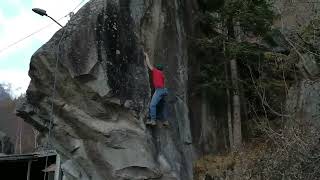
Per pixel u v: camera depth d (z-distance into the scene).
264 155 12.47
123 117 11.92
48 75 12.16
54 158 22.69
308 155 10.91
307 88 14.16
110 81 11.62
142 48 12.43
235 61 15.04
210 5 15.48
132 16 12.52
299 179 10.77
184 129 12.99
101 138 11.93
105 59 11.71
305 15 16.20
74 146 12.34
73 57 11.75
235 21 14.95
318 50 13.95
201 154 13.94
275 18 15.77
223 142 14.89
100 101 11.77
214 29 15.81
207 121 14.53
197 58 14.88
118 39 12.04
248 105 15.66
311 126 12.45
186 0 14.88
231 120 15.12
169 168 11.90
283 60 15.79
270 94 15.65
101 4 12.19
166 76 12.94
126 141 11.80
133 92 11.88
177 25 13.91
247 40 15.88
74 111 12.08
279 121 14.71
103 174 12.23
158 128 12.06
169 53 13.30
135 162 11.76
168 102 12.63
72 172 13.06
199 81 14.66
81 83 11.79
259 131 14.76
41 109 12.68
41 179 24.55
